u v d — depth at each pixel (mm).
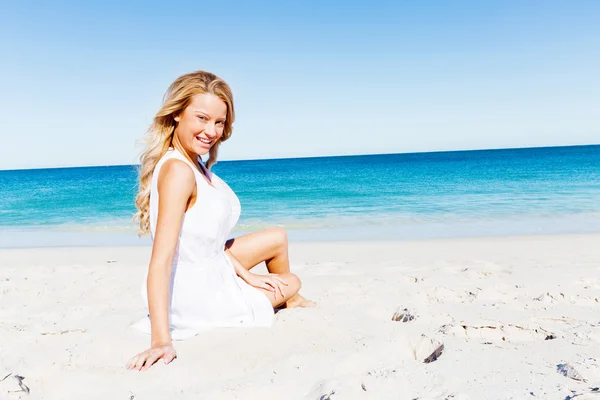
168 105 2531
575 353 2242
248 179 33188
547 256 6160
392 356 2475
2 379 2244
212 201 2656
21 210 16516
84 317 3553
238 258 3182
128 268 5855
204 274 2719
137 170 2812
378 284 4445
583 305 3459
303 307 3328
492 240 7816
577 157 47125
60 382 2250
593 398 1701
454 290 4020
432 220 11164
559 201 13633
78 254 7543
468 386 1898
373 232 9766
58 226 12250
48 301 4129
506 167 35250
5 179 45812
